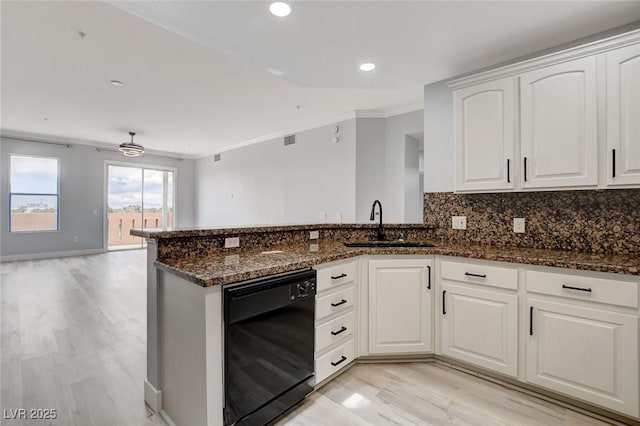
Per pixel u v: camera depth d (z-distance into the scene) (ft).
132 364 7.62
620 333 5.32
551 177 6.68
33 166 21.54
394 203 15.02
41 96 13.38
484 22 6.34
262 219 21.38
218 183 26.12
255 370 5.18
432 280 7.55
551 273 5.95
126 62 10.17
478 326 6.86
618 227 6.69
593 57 6.17
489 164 7.50
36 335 9.17
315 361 6.37
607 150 6.05
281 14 6.03
